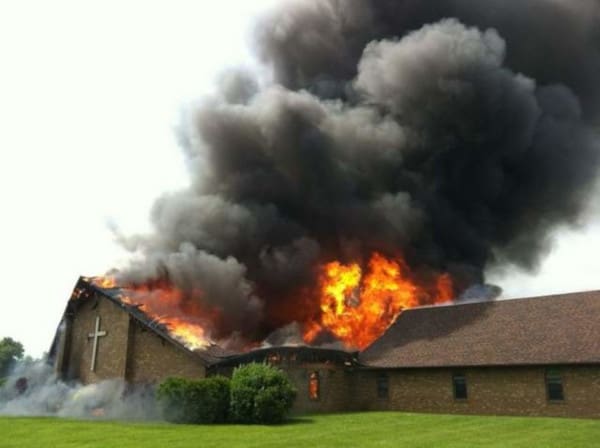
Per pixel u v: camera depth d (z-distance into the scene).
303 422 22.17
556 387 23.91
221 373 25.20
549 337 25.55
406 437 17.14
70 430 18.81
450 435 17.64
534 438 16.81
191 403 21.73
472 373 26.39
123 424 20.94
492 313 29.81
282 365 27.19
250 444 15.48
